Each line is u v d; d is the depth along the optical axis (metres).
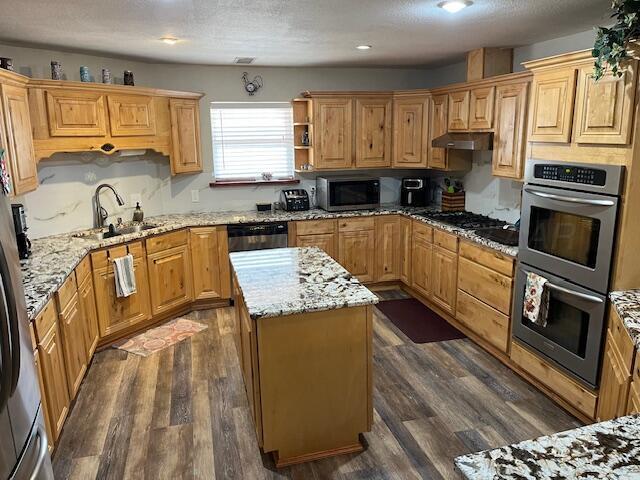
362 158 5.14
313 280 2.70
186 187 5.08
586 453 1.11
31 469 1.59
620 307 2.23
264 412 2.40
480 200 4.73
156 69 4.74
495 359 3.60
